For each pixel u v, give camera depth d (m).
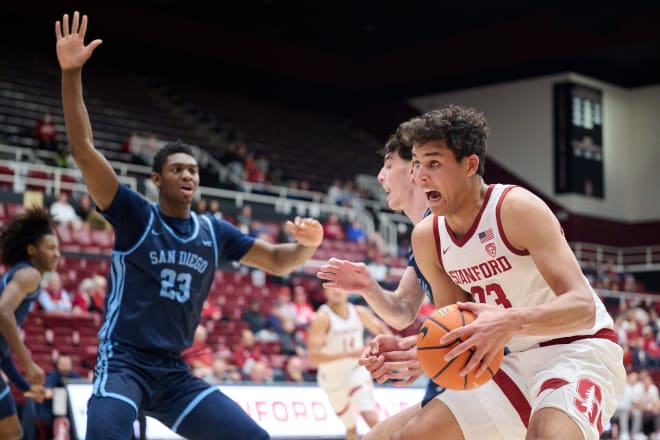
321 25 23.89
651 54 21.91
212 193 16.59
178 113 22.59
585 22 21.06
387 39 24.88
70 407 5.93
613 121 23.58
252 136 23.12
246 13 23.31
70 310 10.91
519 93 23.34
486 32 23.77
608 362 2.98
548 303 2.61
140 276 3.97
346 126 26.27
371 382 7.25
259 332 12.04
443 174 2.85
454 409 3.05
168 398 3.98
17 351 4.72
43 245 5.08
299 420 7.02
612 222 23.09
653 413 13.05
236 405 4.01
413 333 12.25
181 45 23.97
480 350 2.51
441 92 24.92
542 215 2.81
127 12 23.09
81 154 3.80
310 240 4.25
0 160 15.39
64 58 3.75
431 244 3.12
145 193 15.61
